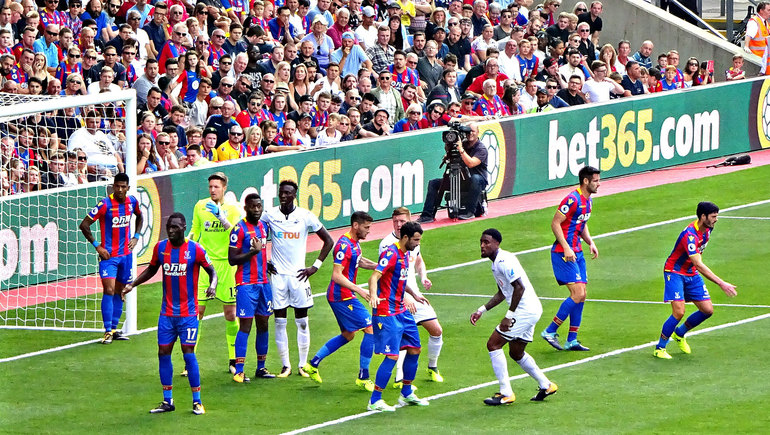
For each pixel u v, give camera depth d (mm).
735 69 114500
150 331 60438
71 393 50469
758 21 120062
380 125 87000
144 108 79688
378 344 47500
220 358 55781
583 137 96688
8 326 60906
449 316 62250
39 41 82812
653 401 48219
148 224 71500
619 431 44562
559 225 55875
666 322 54156
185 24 88188
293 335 59312
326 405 48594
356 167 82562
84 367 54344
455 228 82312
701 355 54812
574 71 105125
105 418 47062
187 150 75500
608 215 86062
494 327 60156
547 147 94250
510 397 48219
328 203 81188
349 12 98562
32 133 67375
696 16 127062
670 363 53656
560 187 95625
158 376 52969
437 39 102875
